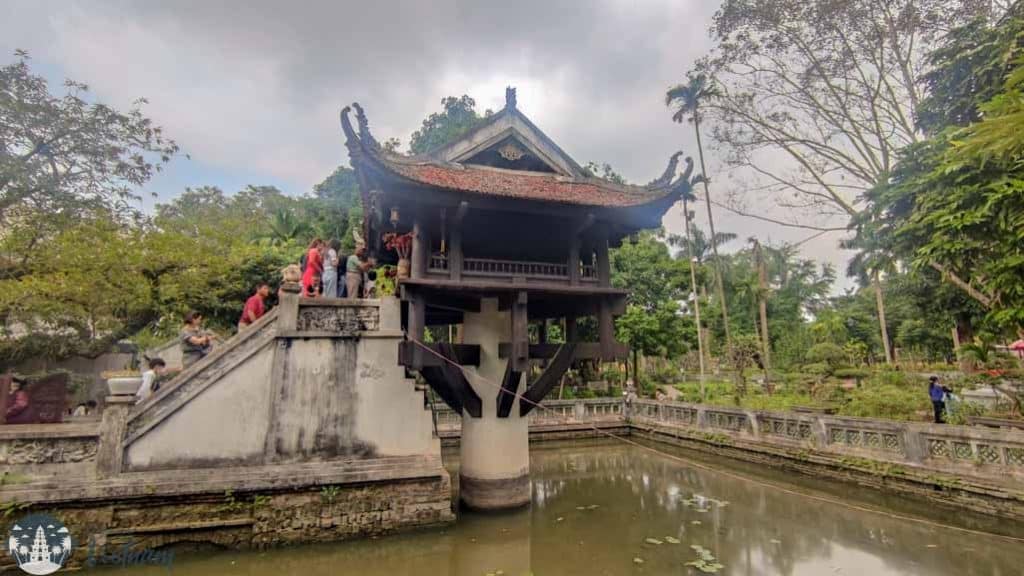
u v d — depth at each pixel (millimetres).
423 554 7965
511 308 9508
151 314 15836
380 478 8406
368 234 11742
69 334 14609
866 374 24500
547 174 11031
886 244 10383
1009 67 9203
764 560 7602
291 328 8586
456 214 8844
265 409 8266
